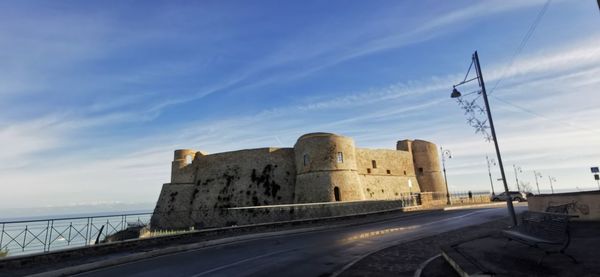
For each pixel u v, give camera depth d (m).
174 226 50.56
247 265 11.00
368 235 17.58
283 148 49.66
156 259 13.10
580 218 14.55
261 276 9.38
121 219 16.95
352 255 12.12
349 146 44.75
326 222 24.27
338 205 35.28
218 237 18.30
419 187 60.16
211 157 53.66
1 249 12.38
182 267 11.20
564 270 6.86
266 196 46.66
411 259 10.49
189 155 56.75
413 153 62.44
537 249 9.21
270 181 47.62
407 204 37.28
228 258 12.54
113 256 13.08
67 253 12.65
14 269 11.10
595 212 13.92
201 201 50.56
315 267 10.30
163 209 53.50
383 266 9.65
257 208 42.25
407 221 24.45
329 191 41.09
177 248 15.07
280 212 39.66
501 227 17.03
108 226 16.05
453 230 17.20
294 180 47.47
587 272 6.57
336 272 9.10
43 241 13.17
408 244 13.47
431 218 25.58
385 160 55.56
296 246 14.99
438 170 62.66
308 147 44.06
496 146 16.50
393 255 11.27
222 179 50.91
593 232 11.18
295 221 22.69
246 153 50.94
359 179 45.50
